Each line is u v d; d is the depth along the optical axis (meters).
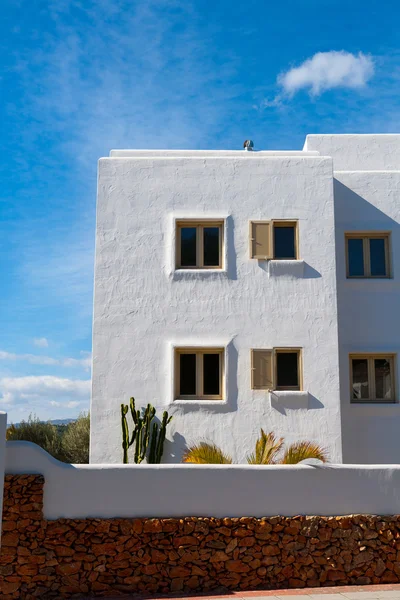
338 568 11.72
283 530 11.75
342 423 15.98
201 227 16.12
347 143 18.81
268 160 16.20
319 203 16.03
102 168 16.11
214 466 11.80
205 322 15.49
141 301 15.55
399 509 12.12
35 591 11.04
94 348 15.35
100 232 15.83
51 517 11.34
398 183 17.25
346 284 16.69
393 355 16.55
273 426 15.06
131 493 11.56
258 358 15.34
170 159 16.16
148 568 11.33
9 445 11.51
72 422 22.19
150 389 15.20
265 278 15.70
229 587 11.43
